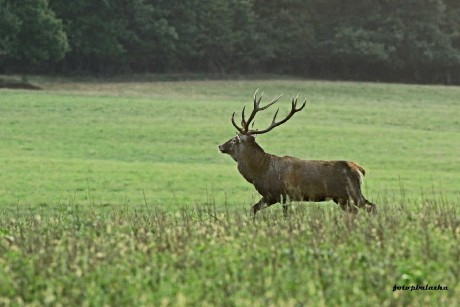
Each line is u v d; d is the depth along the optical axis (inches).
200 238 1750.7
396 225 1790.1
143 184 4936.0
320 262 1509.6
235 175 5428.2
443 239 1659.7
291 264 1514.5
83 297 1352.1
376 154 6963.6
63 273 1464.1
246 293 1346.0
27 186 4749.0
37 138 7268.7
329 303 1322.6
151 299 1336.1
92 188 4734.3
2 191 4562.0
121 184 4911.4
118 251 1611.7
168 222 2031.3
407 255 1584.6
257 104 2488.9
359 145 7391.7
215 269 1493.6
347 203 2319.1
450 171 6166.3
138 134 7647.6
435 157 6870.1
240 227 1875.0
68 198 4315.9
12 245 1717.5
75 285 1402.6
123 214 2402.8
